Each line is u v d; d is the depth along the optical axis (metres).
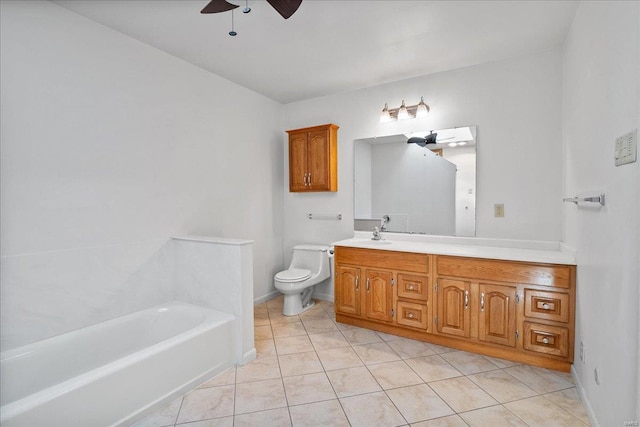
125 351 2.23
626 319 1.21
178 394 1.91
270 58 2.74
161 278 2.60
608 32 1.43
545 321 2.15
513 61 2.68
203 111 2.96
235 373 2.18
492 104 2.77
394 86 3.25
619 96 1.29
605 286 1.45
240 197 3.39
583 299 1.85
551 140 2.54
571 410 1.76
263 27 2.25
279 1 1.51
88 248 2.14
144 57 2.47
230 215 3.27
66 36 2.02
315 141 3.54
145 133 2.48
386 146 3.31
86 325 2.13
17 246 1.82
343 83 3.30
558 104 2.51
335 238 3.67
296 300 3.31
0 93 1.74
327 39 2.42
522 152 2.65
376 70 2.97
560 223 2.52
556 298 2.11
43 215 1.92
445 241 2.98
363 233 3.46
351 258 2.96
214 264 2.43
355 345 2.59
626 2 1.23
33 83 1.87
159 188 2.59
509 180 2.71
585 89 1.82
